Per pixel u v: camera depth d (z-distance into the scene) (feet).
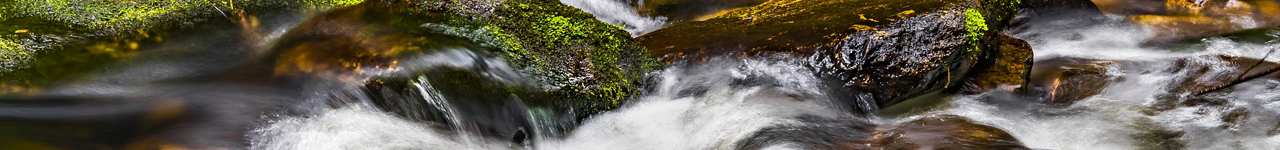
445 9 13.50
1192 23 21.68
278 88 11.76
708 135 13.01
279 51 12.91
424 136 11.44
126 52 14.19
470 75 12.21
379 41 12.62
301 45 12.76
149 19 15.33
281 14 16.12
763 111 13.23
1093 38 20.15
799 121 12.98
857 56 13.91
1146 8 24.00
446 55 12.34
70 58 13.74
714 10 20.81
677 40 15.05
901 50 14.14
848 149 12.17
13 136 10.50
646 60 14.12
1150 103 14.94
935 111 14.06
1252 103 14.70
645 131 13.26
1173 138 13.58
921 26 14.66
